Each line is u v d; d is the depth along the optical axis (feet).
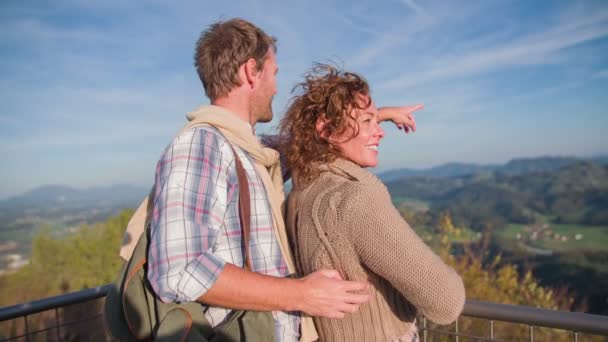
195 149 4.04
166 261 3.65
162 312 3.82
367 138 4.74
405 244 3.97
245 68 4.73
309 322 4.78
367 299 4.19
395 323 4.46
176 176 3.89
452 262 15.29
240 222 4.24
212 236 3.87
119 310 3.98
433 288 3.91
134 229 4.27
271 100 5.13
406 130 7.15
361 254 4.16
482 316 5.26
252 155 4.65
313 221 4.42
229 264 3.85
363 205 4.12
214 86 4.76
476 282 14.90
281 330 4.47
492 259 15.72
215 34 4.76
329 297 3.96
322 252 4.34
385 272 4.06
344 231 4.18
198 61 4.85
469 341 8.86
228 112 4.61
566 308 14.16
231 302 3.77
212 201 3.97
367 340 4.43
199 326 3.93
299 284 3.93
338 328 4.64
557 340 11.23
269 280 3.87
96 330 6.40
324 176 4.64
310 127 4.84
